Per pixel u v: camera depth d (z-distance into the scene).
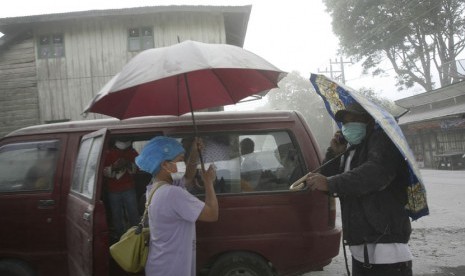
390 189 2.54
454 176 17.12
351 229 2.58
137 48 14.63
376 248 2.48
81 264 3.12
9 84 14.59
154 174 2.55
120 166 4.17
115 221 4.20
